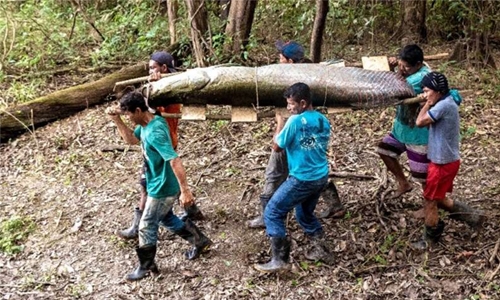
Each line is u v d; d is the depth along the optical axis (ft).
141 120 13.69
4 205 18.22
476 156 19.33
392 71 15.53
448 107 13.70
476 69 25.58
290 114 14.66
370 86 14.44
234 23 24.75
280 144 13.61
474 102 22.81
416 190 17.63
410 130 14.93
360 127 21.29
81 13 29.71
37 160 20.47
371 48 28.35
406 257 15.02
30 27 28.84
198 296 14.25
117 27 29.12
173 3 25.54
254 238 16.08
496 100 22.94
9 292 14.71
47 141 21.53
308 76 14.61
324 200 16.65
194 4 23.82
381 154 16.25
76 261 15.75
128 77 24.04
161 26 27.30
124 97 13.53
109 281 14.97
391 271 14.64
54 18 30.89
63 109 22.82
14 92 24.32
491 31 28.63
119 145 20.90
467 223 15.46
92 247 16.22
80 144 21.16
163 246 15.98
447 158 14.05
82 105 23.21
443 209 15.39
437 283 14.16
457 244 15.37
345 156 19.65
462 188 17.76
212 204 17.57
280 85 14.55
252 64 25.07
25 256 16.07
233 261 15.31
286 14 27.96
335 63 15.51
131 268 15.37
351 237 15.84
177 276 14.93
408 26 29.89
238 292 14.29
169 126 15.31
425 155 14.93
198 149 20.39
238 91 14.56
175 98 14.53
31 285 14.92
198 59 23.27
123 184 18.86
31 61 25.94
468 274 14.35
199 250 15.39
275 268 14.39
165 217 14.75
